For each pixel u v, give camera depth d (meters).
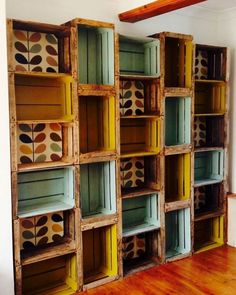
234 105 4.36
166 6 3.19
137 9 3.40
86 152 3.28
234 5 4.09
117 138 3.31
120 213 3.38
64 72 3.13
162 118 3.62
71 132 3.12
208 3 4.00
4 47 2.65
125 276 3.50
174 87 3.84
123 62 3.69
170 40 3.85
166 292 3.20
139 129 3.85
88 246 3.56
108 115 3.37
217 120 4.28
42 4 3.14
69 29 3.01
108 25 3.17
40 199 3.24
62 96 3.23
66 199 3.27
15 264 2.83
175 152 3.76
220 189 4.34
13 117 2.74
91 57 3.43
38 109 3.17
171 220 4.14
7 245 2.78
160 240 3.76
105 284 3.35
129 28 3.73
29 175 3.17
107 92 3.21
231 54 4.33
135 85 3.79
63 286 3.30
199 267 3.70
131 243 3.89
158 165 3.70
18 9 3.02
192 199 3.94
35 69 3.13
